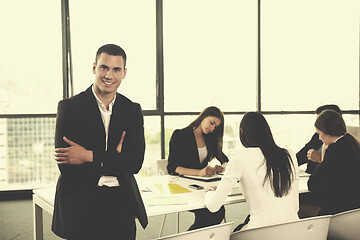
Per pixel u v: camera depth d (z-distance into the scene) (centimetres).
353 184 248
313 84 622
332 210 251
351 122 648
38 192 243
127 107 172
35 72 513
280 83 604
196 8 562
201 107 569
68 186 158
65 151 156
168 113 554
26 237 365
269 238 168
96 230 160
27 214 442
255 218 207
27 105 514
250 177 211
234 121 586
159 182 279
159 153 555
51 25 513
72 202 158
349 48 640
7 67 504
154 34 545
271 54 598
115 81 163
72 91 521
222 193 212
